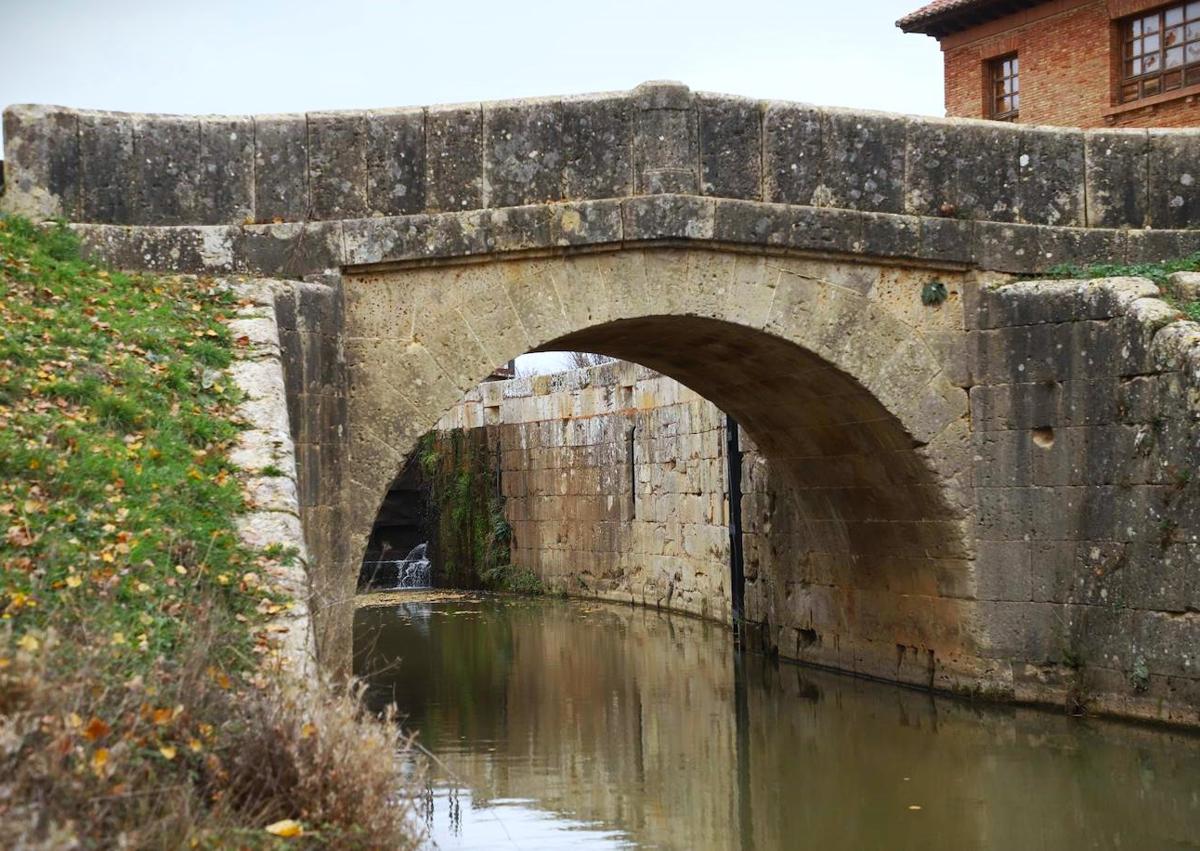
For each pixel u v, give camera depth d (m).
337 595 10.95
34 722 4.86
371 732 5.83
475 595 28.98
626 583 25.53
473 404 30.88
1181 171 13.32
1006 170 12.98
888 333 12.80
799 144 12.38
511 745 12.48
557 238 11.70
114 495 7.21
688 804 10.38
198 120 11.35
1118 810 9.83
